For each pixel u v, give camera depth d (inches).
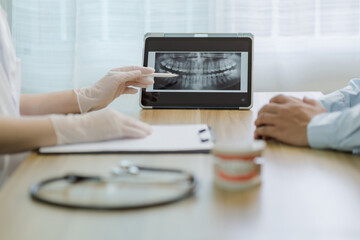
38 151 36.8
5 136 36.3
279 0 107.1
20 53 114.8
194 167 32.7
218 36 57.7
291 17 107.4
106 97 53.2
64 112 52.8
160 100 55.8
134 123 40.1
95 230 23.6
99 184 29.5
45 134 37.2
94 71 114.7
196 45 57.5
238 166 28.8
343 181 30.4
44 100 53.1
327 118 38.2
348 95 53.1
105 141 38.4
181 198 27.1
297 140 38.6
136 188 28.7
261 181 30.3
